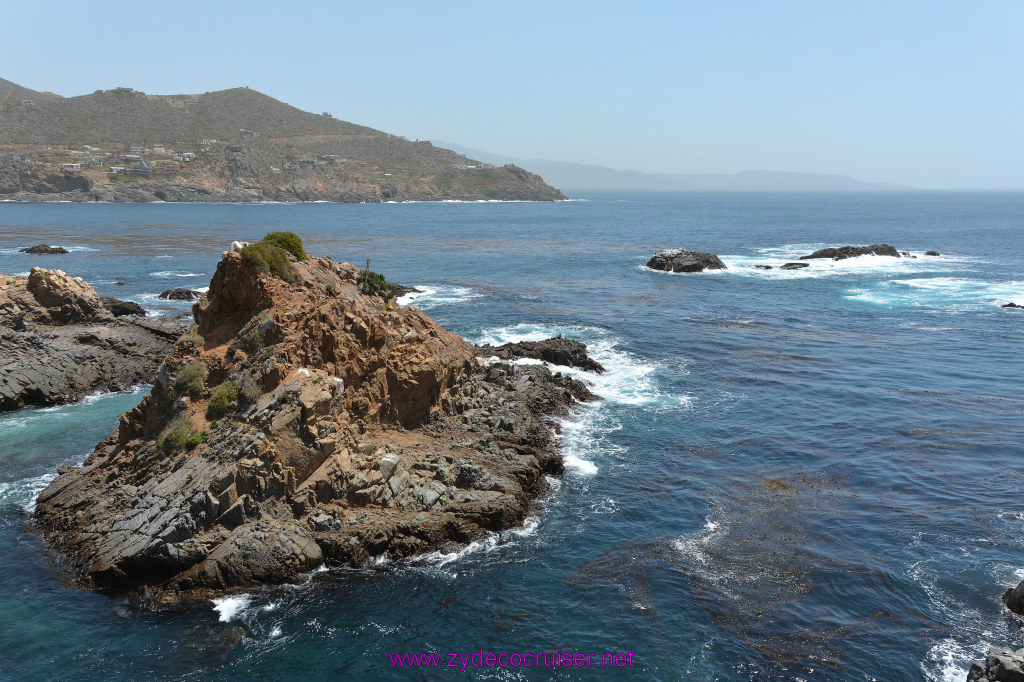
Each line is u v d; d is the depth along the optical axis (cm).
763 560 2988
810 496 3559
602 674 2347
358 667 2375
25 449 4106
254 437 3027
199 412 3362
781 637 2517
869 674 2338
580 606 2695
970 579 2845
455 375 4250
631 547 3094
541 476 3706
